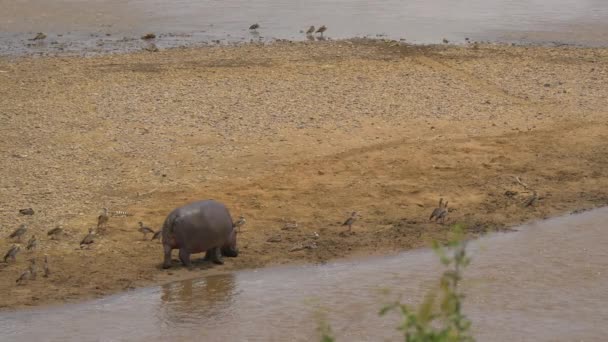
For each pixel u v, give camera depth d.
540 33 58.41
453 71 46.47
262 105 40.56
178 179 32.41
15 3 72.19
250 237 27.88
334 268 25.73
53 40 57.25
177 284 24.61
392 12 67.50
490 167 34.00
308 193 31.34
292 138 36.62
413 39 56.28
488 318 22.56
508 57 49.72
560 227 28.77
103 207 29.81
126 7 70.44
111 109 39.91
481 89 43.44
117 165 33.72
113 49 53.62
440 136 37.09
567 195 31.53
